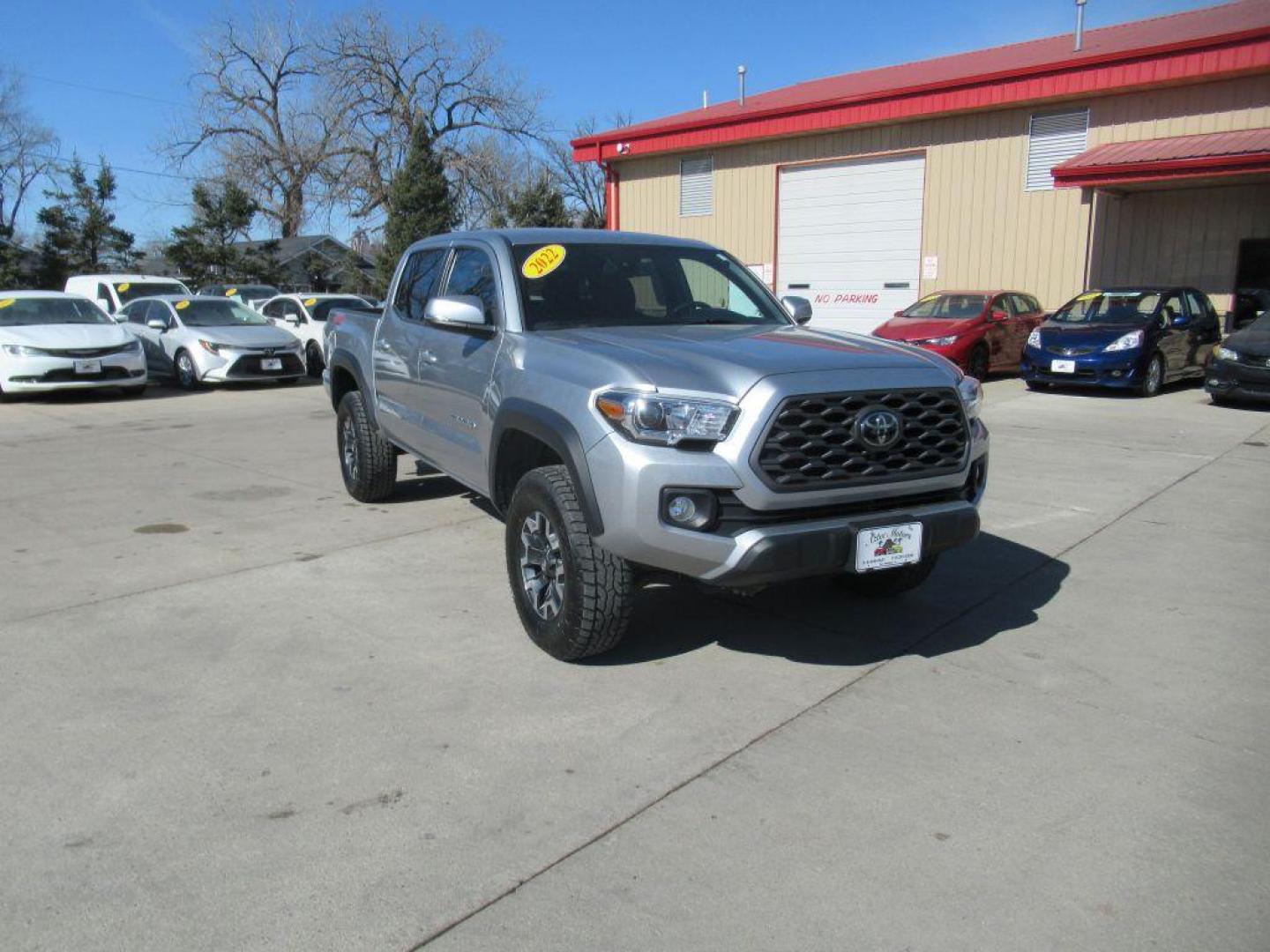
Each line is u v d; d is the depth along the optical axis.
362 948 2.37
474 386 4.78
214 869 2.68
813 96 21.27
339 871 2.67
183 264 36.94
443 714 3.63
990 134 17.14
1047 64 15.77
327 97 41.16
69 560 5.59
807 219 19.91
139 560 5.59
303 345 17.73
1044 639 4.40
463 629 4.49
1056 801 3.04
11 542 5.96
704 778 3.18
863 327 19.39
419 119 38.22
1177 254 15.99
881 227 18.83
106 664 4.08
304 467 8.52
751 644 4.33
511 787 3.12
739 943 2.40
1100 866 2.71
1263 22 16.61
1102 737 3.47
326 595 4.97
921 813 2.98
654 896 2.58
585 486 3.69
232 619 4.62
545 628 4.10
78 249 39.03
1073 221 16.52
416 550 5.79
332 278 44.72
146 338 16.25
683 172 21.86
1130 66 15.09
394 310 6.20
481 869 2.69
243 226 38.34
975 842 2.82
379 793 3.08
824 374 3.66
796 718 3.61
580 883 2.63
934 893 2.59
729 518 3.54
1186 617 4.68
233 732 3.48
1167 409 11.68
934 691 3.85
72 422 11.52
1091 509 6.77
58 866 2.69
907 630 4.51
